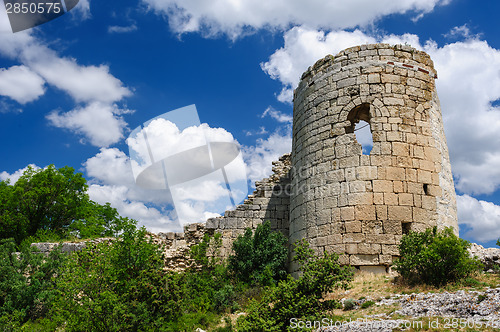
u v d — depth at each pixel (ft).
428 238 50.03
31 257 59.88
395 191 56.75
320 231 58.44
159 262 55.42
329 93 63.82
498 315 36.42
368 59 62.80
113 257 54.60
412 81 62.49
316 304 43.86
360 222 55.77
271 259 64.54
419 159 59.00
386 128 59.31
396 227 55.42
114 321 45.03
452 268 47.24
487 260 54.44
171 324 47.98
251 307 45.75
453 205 61.05
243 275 64.03
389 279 51.34
